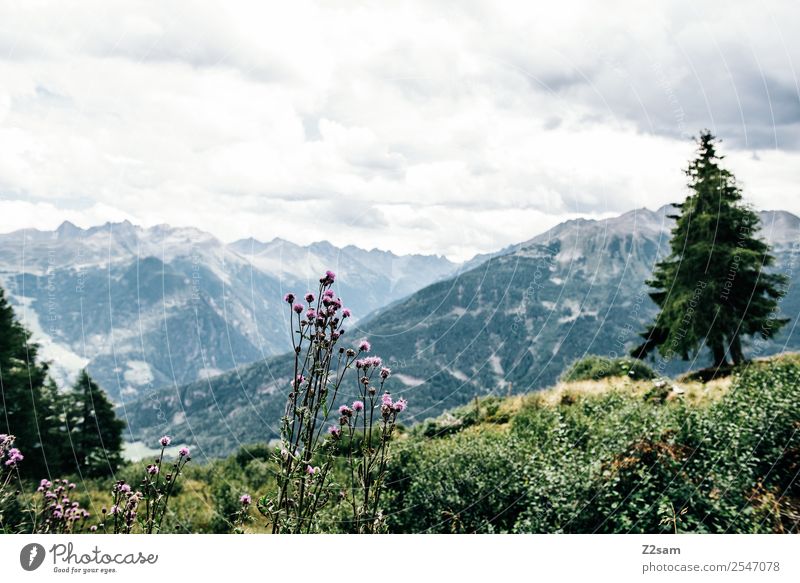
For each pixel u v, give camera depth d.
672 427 7.86
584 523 6.73
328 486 4.59
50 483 5.66
